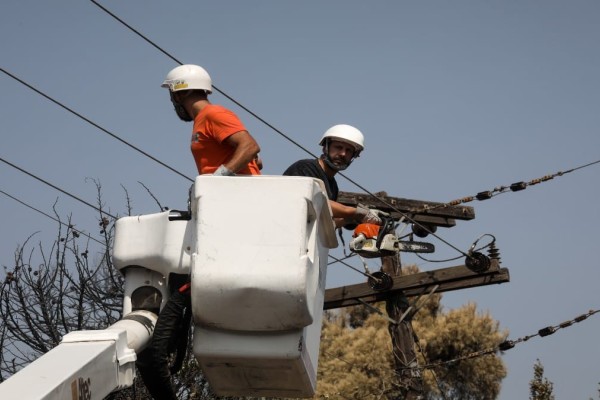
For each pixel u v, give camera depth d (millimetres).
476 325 26969
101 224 11977
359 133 7734
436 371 26844
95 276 11695
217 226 5172
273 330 5266
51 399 4250
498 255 15352
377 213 7680
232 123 5852
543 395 18672
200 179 5234
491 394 26969
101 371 4793
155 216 5840
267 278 5090
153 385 5637
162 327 5539
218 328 5309
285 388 5637
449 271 15539
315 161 7164
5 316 11000
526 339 16047
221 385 5652
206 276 5113
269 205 5176
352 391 24422
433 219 16141
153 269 5805
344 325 29141
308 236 5332
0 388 4266
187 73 6125
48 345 11039
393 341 15930
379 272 15672
